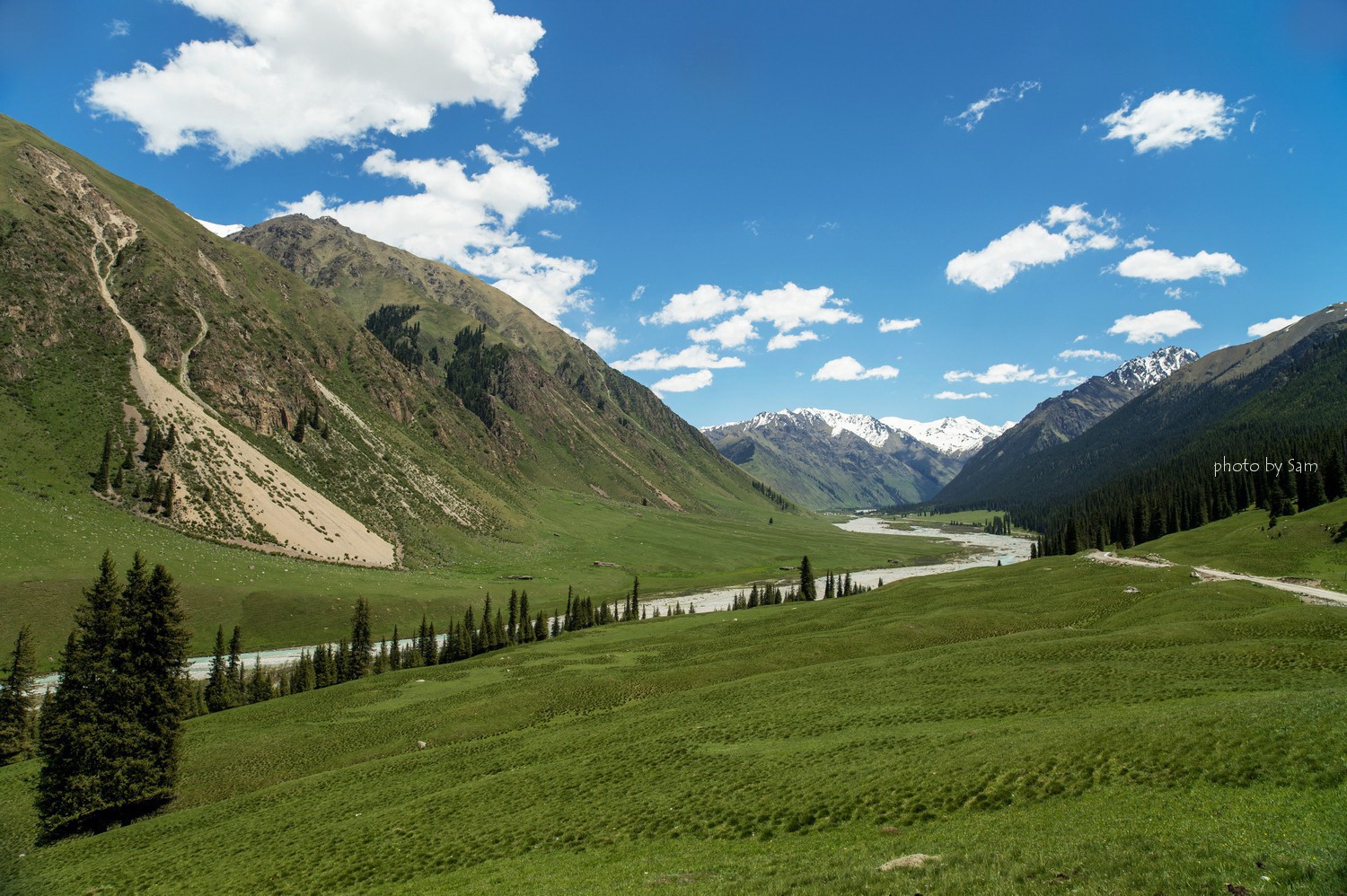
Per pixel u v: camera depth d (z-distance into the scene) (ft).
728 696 217.77
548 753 179.42
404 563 618.03
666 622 445.37
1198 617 246.06
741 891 78.59
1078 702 150.20
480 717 238.68
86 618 192.24
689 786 131.44
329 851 130.52
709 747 158.81
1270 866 59.26
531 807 137.18
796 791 117.08
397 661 386.73
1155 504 608.60
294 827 150.71
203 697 309.42
